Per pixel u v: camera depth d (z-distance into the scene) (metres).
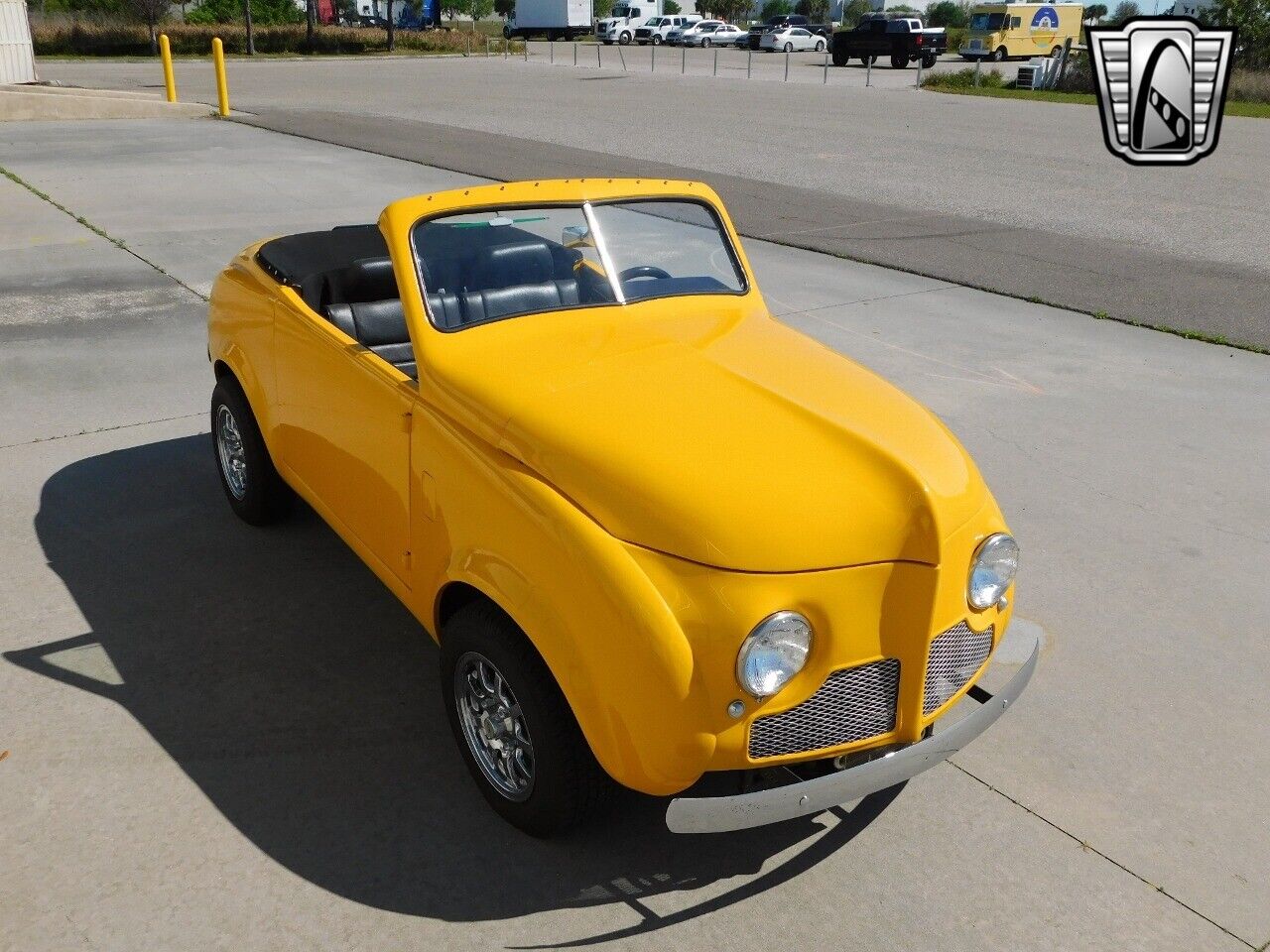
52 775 3.37
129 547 4.81
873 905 3.01
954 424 6.52
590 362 3.41
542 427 3.01
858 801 3.42
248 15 43.78
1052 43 47.59
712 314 4.00
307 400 4.12
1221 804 3.44
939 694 3.00
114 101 20.75
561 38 62.19
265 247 4.80
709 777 3.13
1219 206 14.09
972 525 2.92
